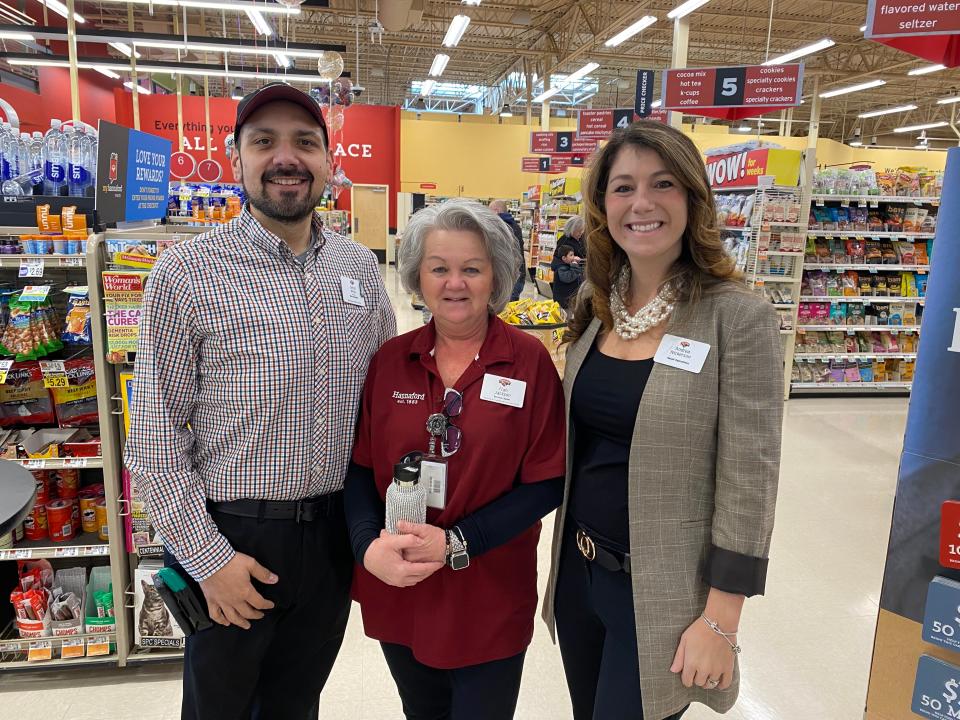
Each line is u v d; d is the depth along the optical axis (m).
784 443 5.14
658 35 15.56
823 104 23.11
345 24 15.84
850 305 6.65
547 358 1.42
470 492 1.33
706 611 1.20
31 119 11.33
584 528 1.36
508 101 22.62
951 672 1.32
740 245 5.84
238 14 12.54
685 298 1.26
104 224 2.23
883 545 3.44
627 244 1.29
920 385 1.34
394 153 17.73
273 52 7.61
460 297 1.32
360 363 1.55
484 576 1.36
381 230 17.92
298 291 1.43
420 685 1.51
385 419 1.40
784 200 5.70
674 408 1.20
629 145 1.26
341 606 1.60
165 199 2.95
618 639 1.31
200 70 9.14
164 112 15.07
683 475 1.23
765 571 1.18
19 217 2.25
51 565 2.58
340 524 1.54
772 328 1.18
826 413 6.05
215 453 1.40
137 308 2.06
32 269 2.09
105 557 2.67
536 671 2.39
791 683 2.35
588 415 1.35
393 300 11.59
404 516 1.24
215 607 1.38
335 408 1.47
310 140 1.43
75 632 2.31
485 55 19.91
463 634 1.36
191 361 1.38
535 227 13.94
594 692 1.49
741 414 1.18
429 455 1.34
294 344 1.40
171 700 2.19
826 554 3.32
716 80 7.54
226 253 1.39
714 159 6.58
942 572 1.34
